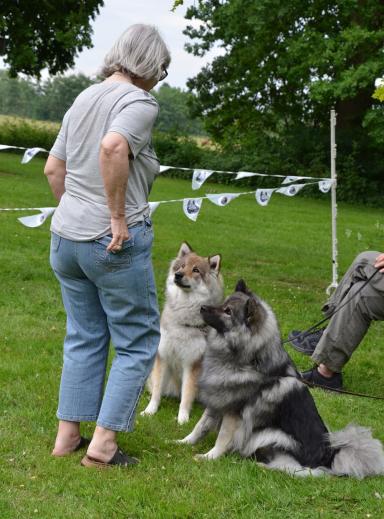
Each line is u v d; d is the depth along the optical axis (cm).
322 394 522
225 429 403
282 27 2272
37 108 4972
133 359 361
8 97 4966
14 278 786
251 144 2694
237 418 403
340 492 351
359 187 2280
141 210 352
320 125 2688
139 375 362
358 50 2036
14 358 530
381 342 681
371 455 376
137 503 324
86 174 347
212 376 406
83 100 353
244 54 2531
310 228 1495
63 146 364
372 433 439
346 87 1927
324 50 2034
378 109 2058
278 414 394
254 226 1446
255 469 374
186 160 2670
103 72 363
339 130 2486
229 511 326
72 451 378
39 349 562
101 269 346
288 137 2597
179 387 523
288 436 389
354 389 549
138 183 351
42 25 2534
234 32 2322
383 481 368
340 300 538
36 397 454
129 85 348
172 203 1669
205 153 2747
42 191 1553
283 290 859
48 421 419
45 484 336
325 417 469
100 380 375
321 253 1177
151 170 358
